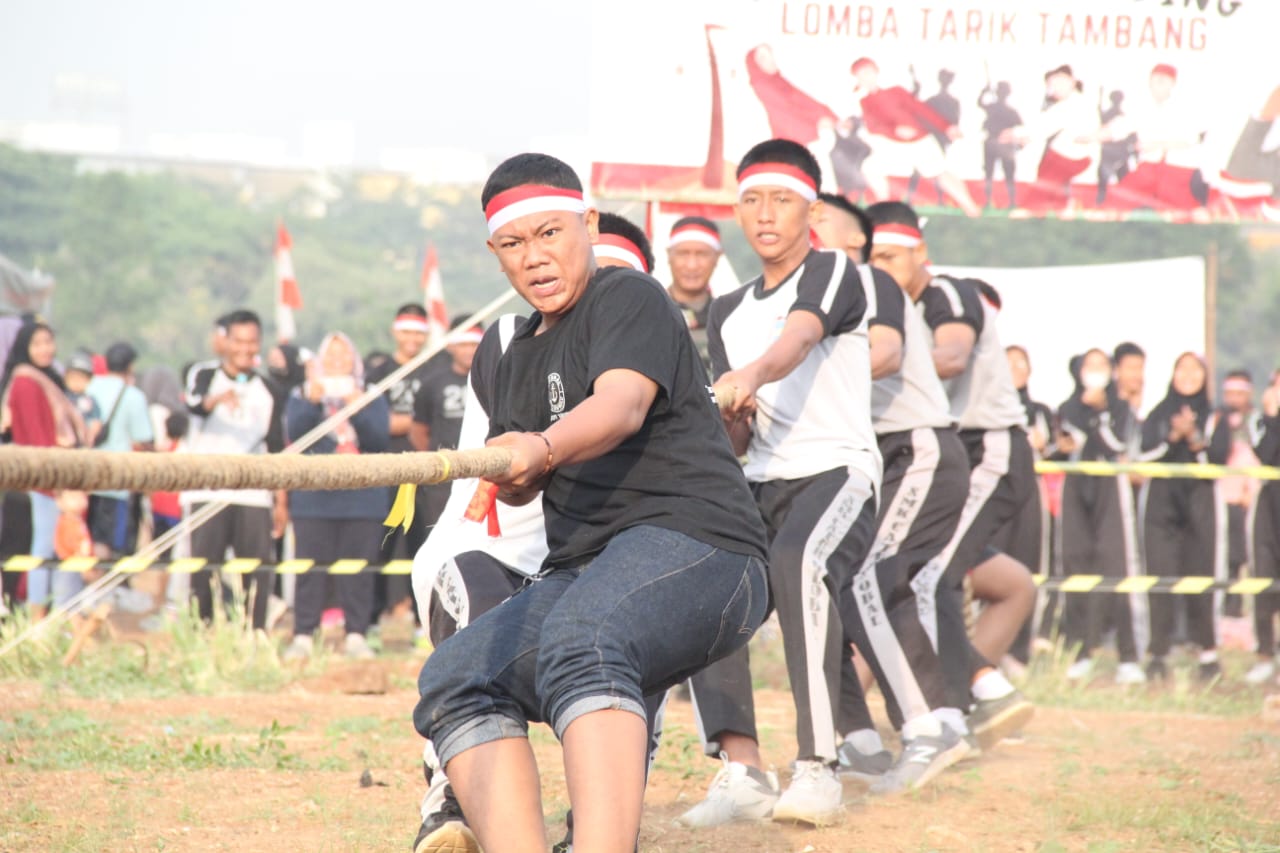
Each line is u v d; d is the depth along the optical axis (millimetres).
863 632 13312
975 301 15148
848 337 12031
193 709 17406
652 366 7492
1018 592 16719
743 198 12125
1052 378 28891
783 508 12000
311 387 23234
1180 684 21172
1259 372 155875
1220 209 21516
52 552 24562
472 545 10000
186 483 5367
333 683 19516
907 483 13570
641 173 20984
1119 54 21453
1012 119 21297
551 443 6926
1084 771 14320
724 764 11742
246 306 190500
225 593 23688
